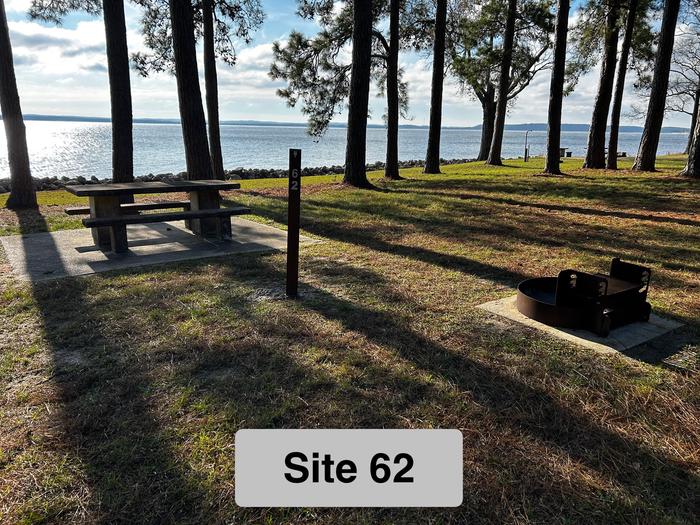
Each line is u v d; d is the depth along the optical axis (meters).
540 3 19.48
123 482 1.89
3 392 2.51
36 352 2.96
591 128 16.92
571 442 2.16
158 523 1.71
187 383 2.61
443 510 1.80
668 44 14.01
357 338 3.19
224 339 3.15
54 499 1.80
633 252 5.54
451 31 17.89
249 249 5.59
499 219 7.58
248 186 12.92
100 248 5.55
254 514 1.76
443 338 3.21
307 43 16.09
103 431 2.20
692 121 31.03
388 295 4.05
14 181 8.70
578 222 7.34
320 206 8.82
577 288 3.33
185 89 8.97
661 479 1.94
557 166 15.20
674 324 3.45
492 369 2.79
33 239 6.09
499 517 1.76
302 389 2.55
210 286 4.24
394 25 13.83
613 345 3.10
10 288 4.14
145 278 4.45
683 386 2.62
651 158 15.11
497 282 4.45
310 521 1.75
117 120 9.25
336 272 4.71
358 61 11.37
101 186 5.29
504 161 25.11
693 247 5.78
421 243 5.96
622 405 2.44
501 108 20.48
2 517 1.71
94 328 3.32
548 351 3.02
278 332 3.27
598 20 15.70
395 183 12.95
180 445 2.11
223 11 13.41
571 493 1.86
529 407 2.42
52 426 2.23
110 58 9.04
